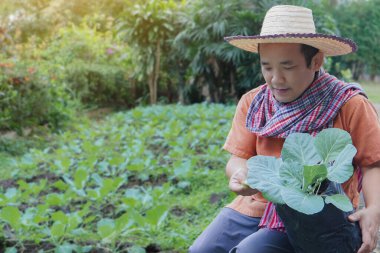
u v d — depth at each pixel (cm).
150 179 485
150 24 1091
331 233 172
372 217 181
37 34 1523
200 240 223
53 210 383
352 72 1354
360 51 1264
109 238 309
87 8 1902
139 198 393
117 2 1870
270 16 200
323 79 197
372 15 1248
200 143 618
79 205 404
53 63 1159
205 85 1134
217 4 1002
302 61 189
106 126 812
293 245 182
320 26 962
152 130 673
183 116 820
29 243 321
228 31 991
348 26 1238
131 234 328
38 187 425
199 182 458
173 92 1216
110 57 1266
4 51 993
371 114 194
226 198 399
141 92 1220
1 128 737
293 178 170
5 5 1441
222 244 218
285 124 196
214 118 802
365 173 193
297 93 195
